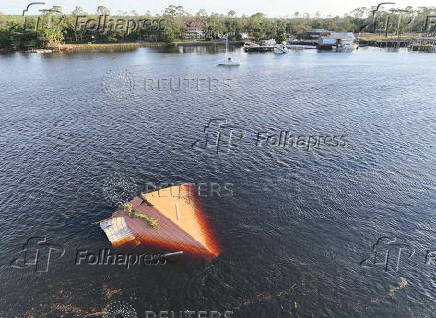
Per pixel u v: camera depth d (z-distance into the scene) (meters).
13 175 58.81
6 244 43.84
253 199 52.12
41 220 48.03
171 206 49.16
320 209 50.06
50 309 35.69
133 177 58.12
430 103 98.06
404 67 158.62
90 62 166.00
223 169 60.31
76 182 56.72
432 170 60.06
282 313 35.22
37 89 114.00
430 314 35.28
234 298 36.78
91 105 96.62
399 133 75.69
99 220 48.03
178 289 37.81
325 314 35.16
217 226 46.53
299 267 40.50
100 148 68.56
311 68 157.12
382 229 46.41
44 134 75.88
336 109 92.38
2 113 90.12
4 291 37.62
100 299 36.75
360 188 54.81
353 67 160.00
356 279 39.06
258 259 41.53
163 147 68.75
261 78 133.62
